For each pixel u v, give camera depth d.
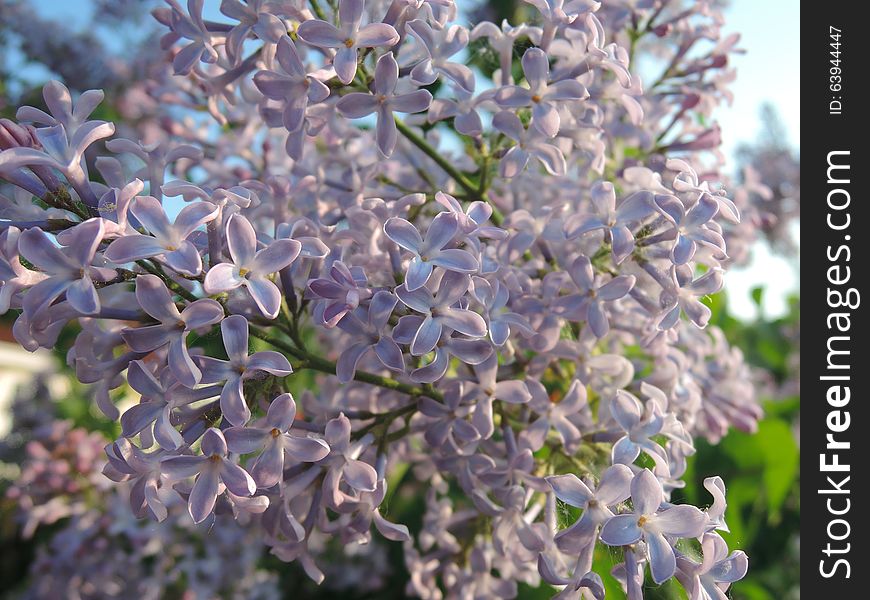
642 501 0.19
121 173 0.21
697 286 0.22
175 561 0.39
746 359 0.52
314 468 0.21
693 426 0.27
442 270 0.20
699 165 0.28
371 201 0.23
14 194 0.21
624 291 0.22
